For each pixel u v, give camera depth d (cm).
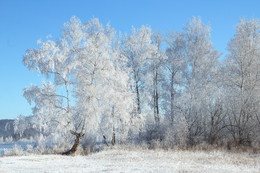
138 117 3384
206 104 3306
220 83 3412
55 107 2972
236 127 3238
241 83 3266
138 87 3828
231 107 3228
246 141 3130
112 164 1877
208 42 3812
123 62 3466
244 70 3259
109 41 3189
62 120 2877
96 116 2844
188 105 3350
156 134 3481
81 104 2811
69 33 3077
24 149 3412
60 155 2673
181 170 1559
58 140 2995
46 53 2975
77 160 2194
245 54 3253
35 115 2923
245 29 3347
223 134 3372
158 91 3928
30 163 1992
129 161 2034
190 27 3869
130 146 3008
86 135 3170
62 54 3045
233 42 3372
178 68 3834
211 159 2122
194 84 3391
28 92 2986
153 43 4106
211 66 3719
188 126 3238
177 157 2188
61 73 3027
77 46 3077
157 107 3934
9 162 2039
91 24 3127
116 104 3052
